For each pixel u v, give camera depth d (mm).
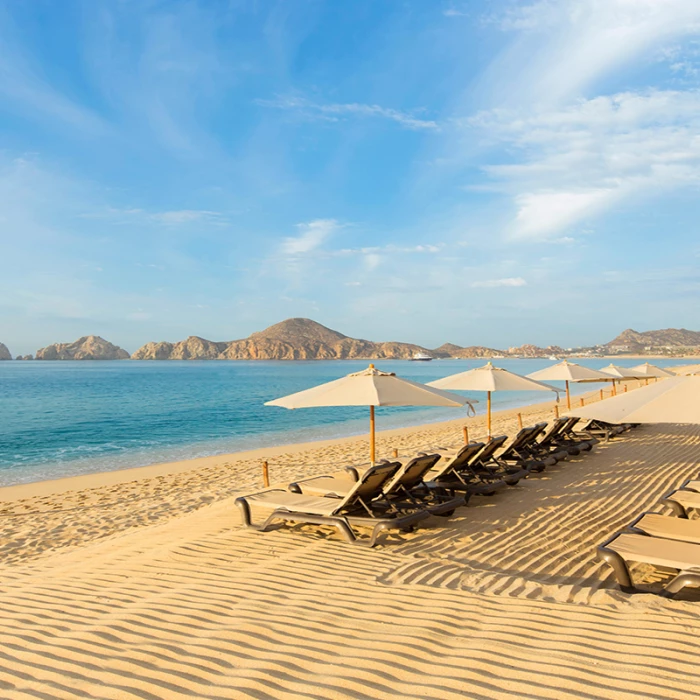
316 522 5617
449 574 4535
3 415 26781
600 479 8445
